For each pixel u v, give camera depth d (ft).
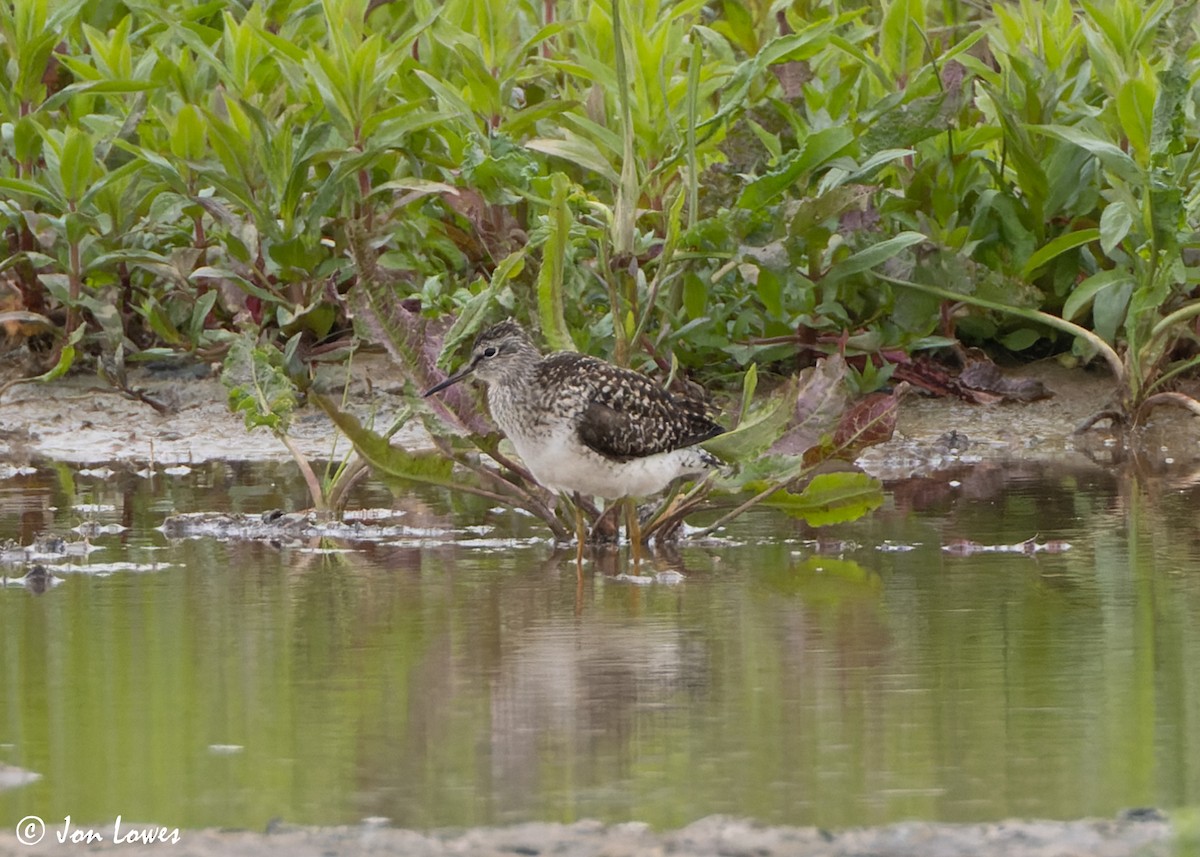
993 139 56.54
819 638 30.09
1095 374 56.03
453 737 24.59
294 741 24.43
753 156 51.78
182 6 63.16
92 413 54.90
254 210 54.19
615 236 42.27
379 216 54.85
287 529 41.24
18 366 57.67
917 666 28.09
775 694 26.58
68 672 28.17
